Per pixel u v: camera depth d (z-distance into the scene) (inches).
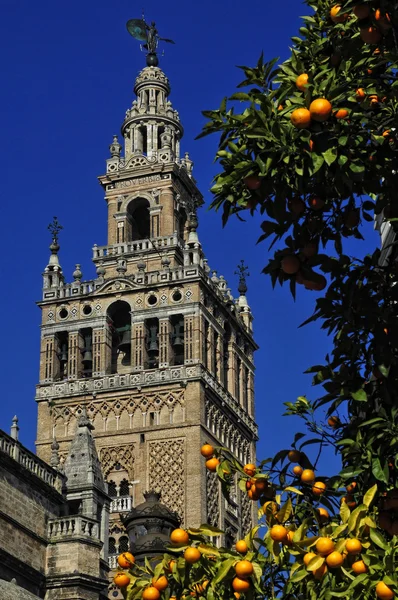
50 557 2384.4
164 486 3924.7
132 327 4160.9
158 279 4200.3
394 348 722.2
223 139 747.4
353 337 754.8
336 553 639.8
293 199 733.9
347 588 638.5
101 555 2628.0
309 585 698.8
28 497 2362.2
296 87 728.3
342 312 737.0
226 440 4207.7
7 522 2257.6
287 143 688.4
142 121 4763.8
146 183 4586.6
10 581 2207.2
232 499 4156.0
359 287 738.2
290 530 707.4
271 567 733.3
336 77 736.3
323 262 737.6
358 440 716.0
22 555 2290.8
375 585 627.8
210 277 4434.1
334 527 677.3
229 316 4409.5
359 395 722.2
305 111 677.9
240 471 773.9
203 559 724.7
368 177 728.3
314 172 674.2
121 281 4227.4
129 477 3969.0
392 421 708.0
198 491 3885.3
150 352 4156.0
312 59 775.7
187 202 4675.2
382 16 697.0
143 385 4069.9
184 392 4037.9
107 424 4055.1
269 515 723.4
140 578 771.4
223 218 751.1
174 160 4603.8
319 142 682.2
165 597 748.0
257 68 761.0
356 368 753.0
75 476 2637.8
